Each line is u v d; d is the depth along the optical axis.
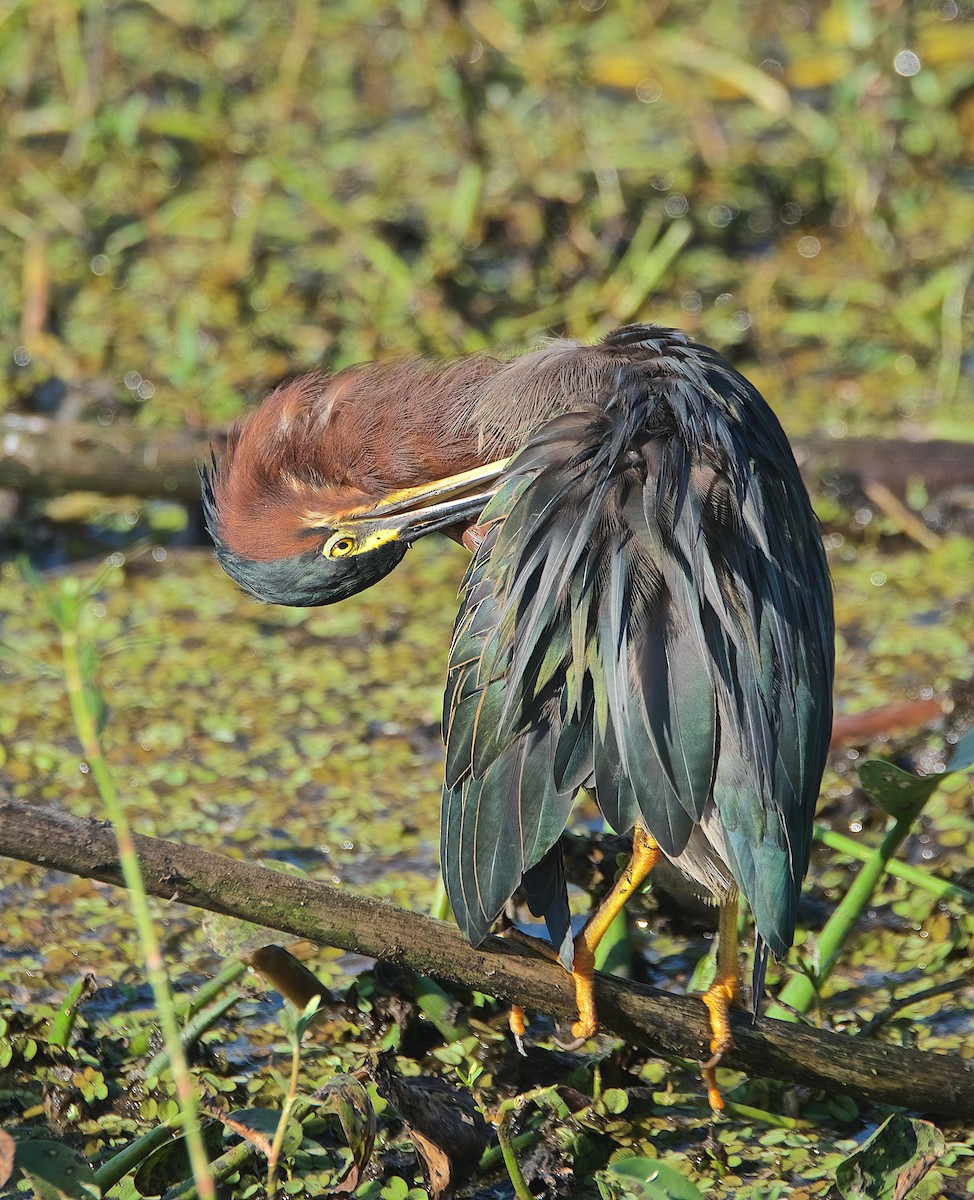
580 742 7.09
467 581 7.71
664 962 9.44
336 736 11.53
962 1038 8.72
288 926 6.91
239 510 9.04
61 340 15.89
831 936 8.65
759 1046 7.49
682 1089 8.50
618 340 8.64
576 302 16.09
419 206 17.61
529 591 7.27
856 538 13.65
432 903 9.55
